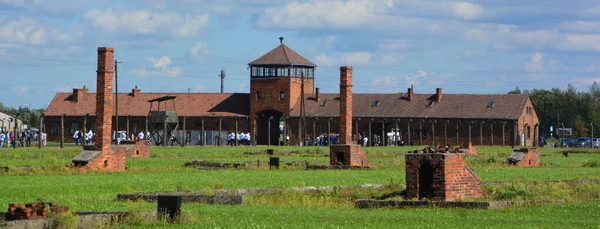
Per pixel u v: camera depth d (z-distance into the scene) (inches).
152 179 5329.7
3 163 7022.6
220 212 3447.3
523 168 7042.3
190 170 6486.2
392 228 3031.5
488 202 3860.7
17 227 2805.1
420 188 4180.6
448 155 4067.4
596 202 4131.4
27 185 4746.6
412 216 3447.3
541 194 4389.8
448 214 3555.6
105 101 6382.9
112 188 4584.2
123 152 6471.5
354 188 4621.1
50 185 4753.9
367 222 3203.7
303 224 3095.5
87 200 3932.1
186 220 3117.6
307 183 5024.6
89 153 6304.1
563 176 5841.5
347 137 7450.8
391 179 5157.5
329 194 4436.5
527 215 3548.2
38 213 2967.5
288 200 4138.8
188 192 4296.3
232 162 7322.8
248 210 3565.5
